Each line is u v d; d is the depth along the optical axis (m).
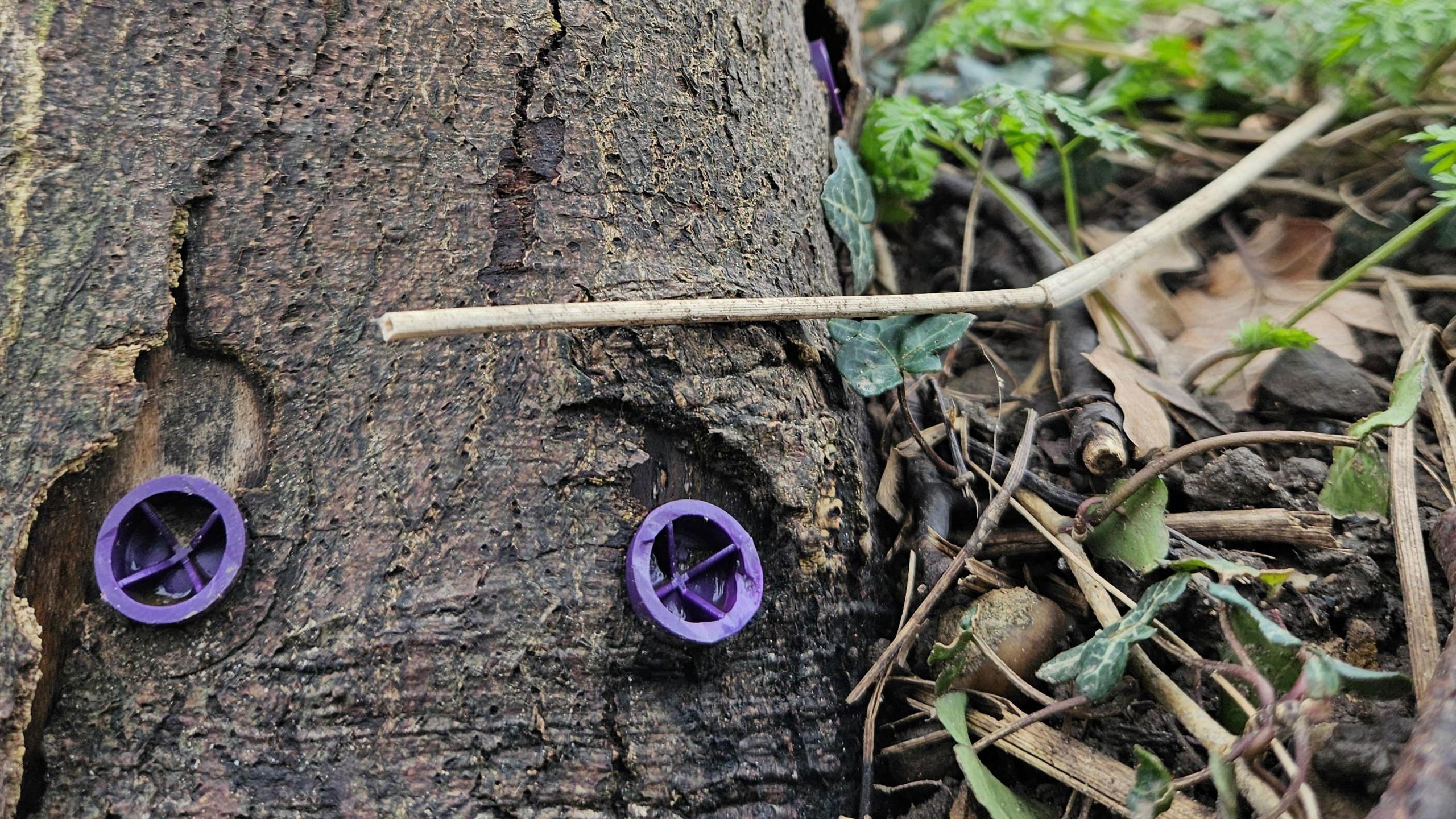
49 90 0.11
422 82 0.12
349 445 0.11
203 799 0.10
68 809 0.10
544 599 0.11
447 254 0.12
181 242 0.11
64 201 0.11
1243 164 0.18
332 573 0.11
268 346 0.11
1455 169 0.15
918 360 0.13
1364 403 0.16
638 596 0.11
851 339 0.13
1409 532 0.13
